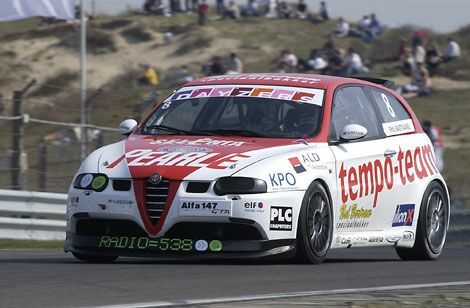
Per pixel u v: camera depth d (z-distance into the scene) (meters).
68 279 16.73
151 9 123.75
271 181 19.84
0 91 93.19
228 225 19.67
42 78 103.25
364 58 99.31
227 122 22.06
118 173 20.08
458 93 84.38
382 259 25.83
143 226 19.70
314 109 22.33
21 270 18.59
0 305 13.22
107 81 104.44
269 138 21.50
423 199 24.80
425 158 25.38
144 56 109.50
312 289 16.16
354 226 22.34
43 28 113.00
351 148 22.34
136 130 22.67
